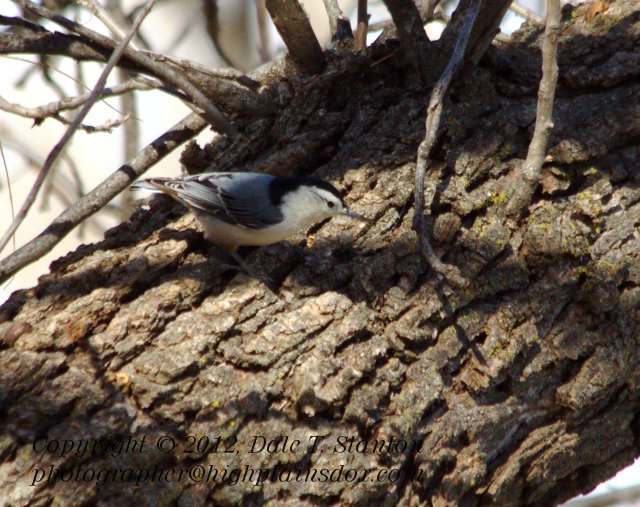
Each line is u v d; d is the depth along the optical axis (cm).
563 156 773
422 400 668
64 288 687
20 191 1402
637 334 725
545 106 691
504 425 694
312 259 730
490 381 685
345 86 854
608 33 875
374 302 704
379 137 812
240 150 859
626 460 771
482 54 814
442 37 811
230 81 876
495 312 711
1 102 779
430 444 664
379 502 638
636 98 823
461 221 752
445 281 711
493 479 694
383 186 773
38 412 600
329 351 666
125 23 1280
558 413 718
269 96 864
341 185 784
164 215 812
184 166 920
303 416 644
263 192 762
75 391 617
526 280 725
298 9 840
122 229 782
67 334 648
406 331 683
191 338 656
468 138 796
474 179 773
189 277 708
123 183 827
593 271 729
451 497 668
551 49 664
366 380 664
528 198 741
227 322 669
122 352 644
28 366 625
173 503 592
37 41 805
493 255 730
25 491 568
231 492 605
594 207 762
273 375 650
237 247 767
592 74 836
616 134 792
